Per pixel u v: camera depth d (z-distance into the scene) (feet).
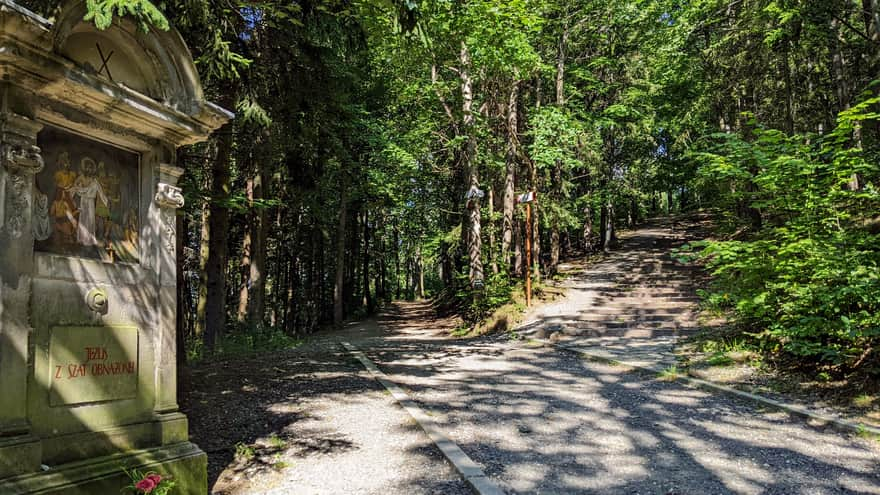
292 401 24.00
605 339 44.93
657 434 19.49
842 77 52.44
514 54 49.67
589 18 70.08
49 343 11.46
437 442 18.07
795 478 15.28
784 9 41.98
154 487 11.44
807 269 25.07
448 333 64.08
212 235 41.83
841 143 25.58
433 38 48.91
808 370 25.20
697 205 124.47
